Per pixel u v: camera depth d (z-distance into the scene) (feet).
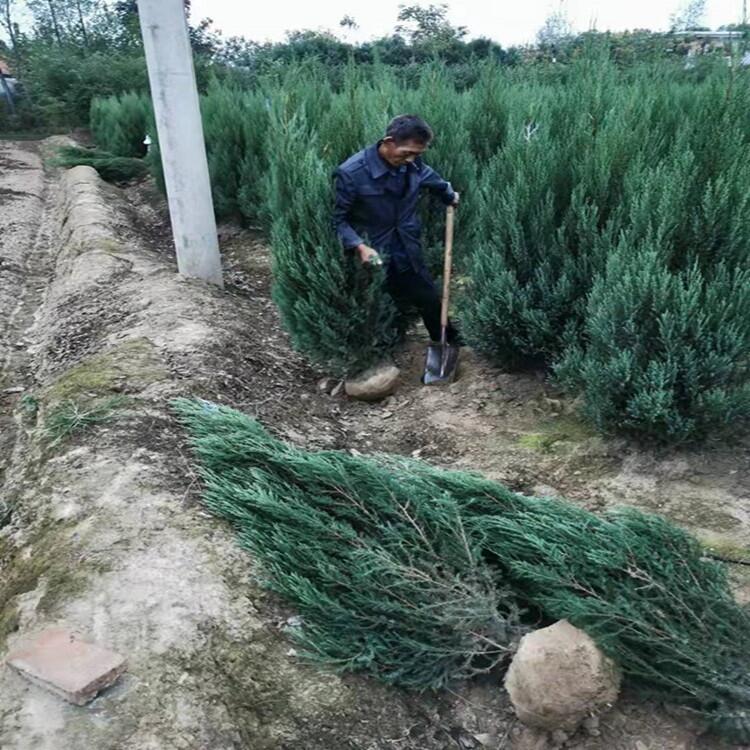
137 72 86.07
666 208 12.17
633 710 8.11
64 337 19.27
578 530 8.85
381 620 8.74
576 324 14.14
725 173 12.38
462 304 16.02
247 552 9.77
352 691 8.20
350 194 14.32
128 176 51.80
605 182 13.89
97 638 8.15
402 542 9.30
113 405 13.41
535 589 8.92
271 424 13.94
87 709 7.29
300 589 8.91
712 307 11.51
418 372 16.71
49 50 91.50
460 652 8.43
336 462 10.11
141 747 6.97
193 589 8.96
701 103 18.69
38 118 97.91
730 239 11.84
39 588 9.12
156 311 18.85
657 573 8.24
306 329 15.43
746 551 10.07
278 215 15.31
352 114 16.71
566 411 14.25
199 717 7.41
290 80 20.10
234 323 18.79
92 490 10.89
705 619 7.93
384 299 15.72
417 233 15.53
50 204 44.34
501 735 8.04
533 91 23.98
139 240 32.14
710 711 7.79
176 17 19.27
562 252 14.23
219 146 34.12
